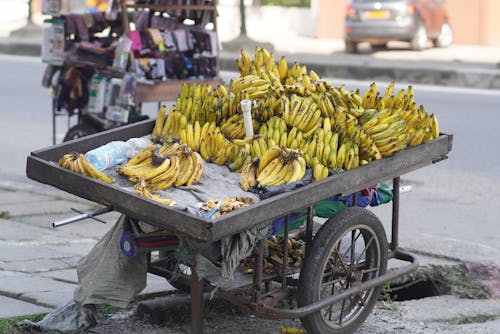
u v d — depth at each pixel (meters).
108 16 9.96
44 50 10.26
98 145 5.76
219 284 5.11
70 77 10.09
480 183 9.97
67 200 9.34
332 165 5.29
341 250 5.82
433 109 14.58
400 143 5.46
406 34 21.55
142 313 5.76
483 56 21.41
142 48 9.89
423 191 9.62
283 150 5.26
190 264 4.95
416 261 5.87
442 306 6.44
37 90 16.75
